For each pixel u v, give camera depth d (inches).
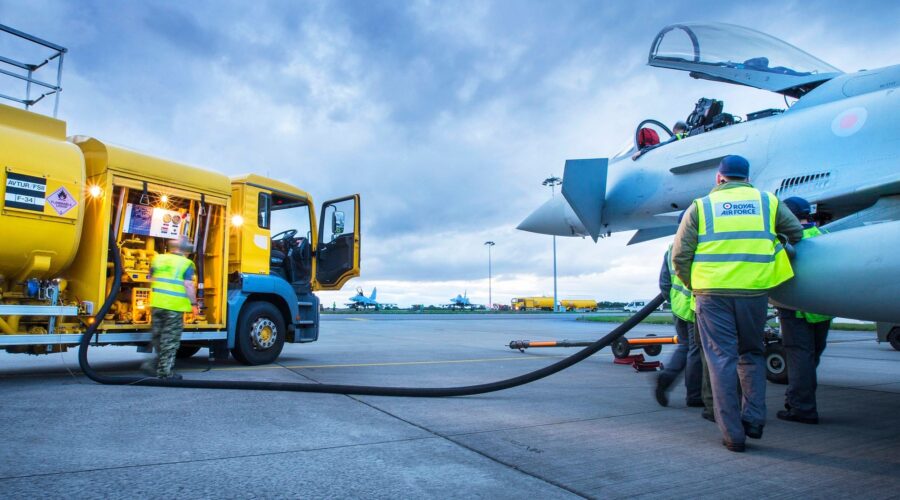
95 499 81.1
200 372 240.5
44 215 200.1
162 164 241.0
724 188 124.7
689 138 308.2
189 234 256.4
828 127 230.7
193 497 83.1
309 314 314.2
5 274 201.8
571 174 345.1
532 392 197.3
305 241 321.7
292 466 100.3
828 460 110.8
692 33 300.7
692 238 123.8
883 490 92.7
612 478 96.9
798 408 150.1
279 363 285.3
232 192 281.6
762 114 283.4
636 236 412.2
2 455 103.5
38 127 209.2
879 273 109.7
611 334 177.5
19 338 192.9
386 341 490.9
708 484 94.5
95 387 190.5
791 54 271.9
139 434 122.2
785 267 122.0
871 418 156.0
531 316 1560.0
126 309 232.2
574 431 133.5
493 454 111.1
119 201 227.5
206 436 121.7
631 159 346.0
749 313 119.0
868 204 211.9
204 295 267.6
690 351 167.9
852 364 310.2
